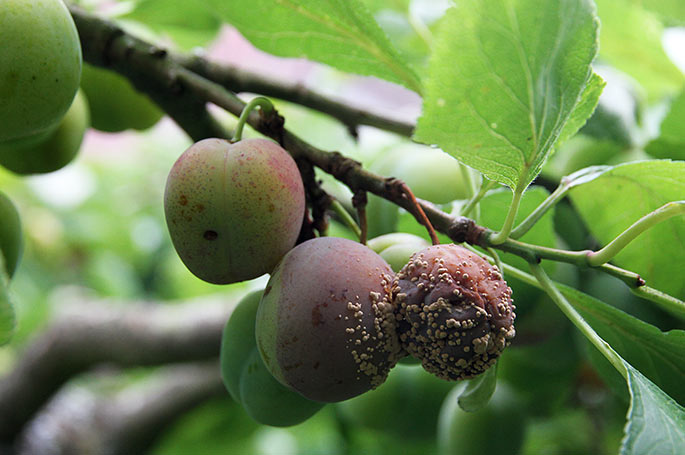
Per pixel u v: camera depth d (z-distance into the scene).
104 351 0.70
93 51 0.41
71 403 0.78
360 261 0.34
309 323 0.33
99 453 0.74
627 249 0.41
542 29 0.32
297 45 0.41
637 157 0.47
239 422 0.76
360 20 0.39
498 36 0.32
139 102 0.48
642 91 0.55
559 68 0.33
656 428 0.32
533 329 0.44
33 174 0.43
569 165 0.48
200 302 0.74
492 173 0.35
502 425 0.50
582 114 0.37
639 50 0.54
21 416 0.72
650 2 0.51
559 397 0.52
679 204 0.34
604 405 0.58
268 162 0.34
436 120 0.34
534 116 0.33
